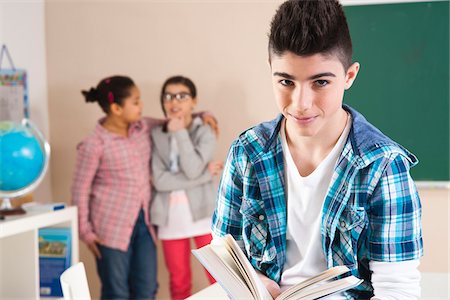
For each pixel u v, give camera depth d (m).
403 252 1.13
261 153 1.23
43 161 2.94
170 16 3.48
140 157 3.23
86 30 3.62
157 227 3.33
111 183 3.23
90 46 3.62
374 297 1.12
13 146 2.74
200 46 3.45
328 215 1.17
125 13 3.55
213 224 1.35
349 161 1.16
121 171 3.20
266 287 1.22
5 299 2.91
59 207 3.02
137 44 3.54
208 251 1.18
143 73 3.54
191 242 3.49
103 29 3.59
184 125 3.23
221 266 1.16
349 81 1.12
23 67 3.48
